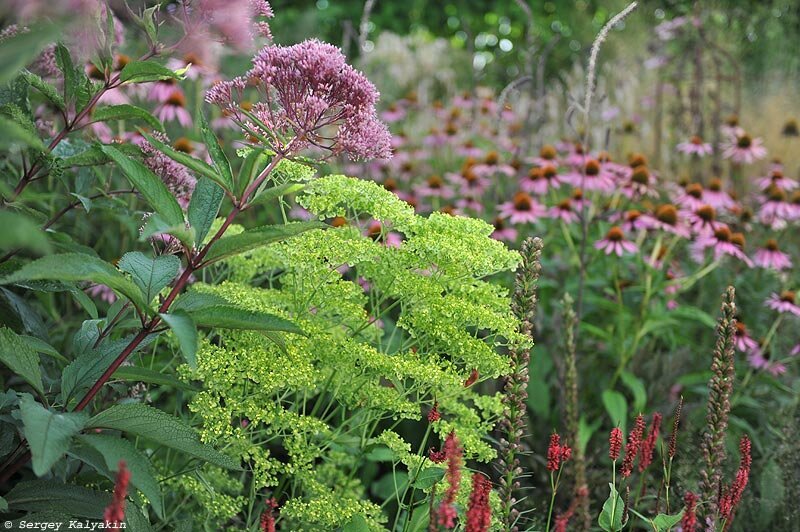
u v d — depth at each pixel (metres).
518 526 2.72
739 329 3.70
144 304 1.61
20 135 1.32
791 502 2.71
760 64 7.99
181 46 1.89
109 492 1.78
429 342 2.24
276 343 1.88
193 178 2.31
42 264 1.45
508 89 5.05
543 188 4.48
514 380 2.08
